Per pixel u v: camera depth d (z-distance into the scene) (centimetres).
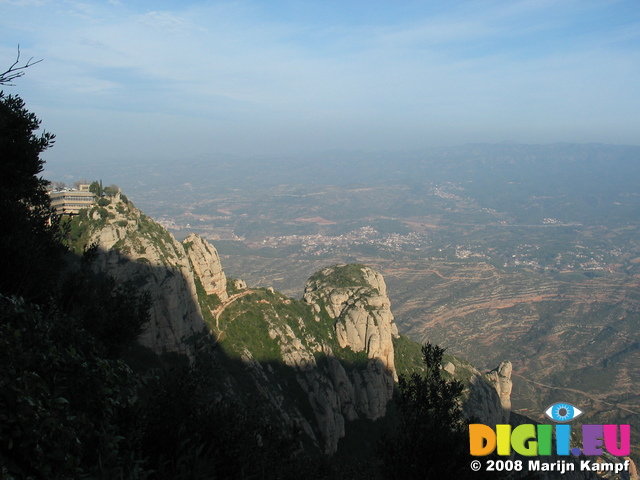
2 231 2562
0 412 1307
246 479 1850
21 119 2869
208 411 2078
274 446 2669
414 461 2402
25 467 1297
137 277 5647
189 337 6150
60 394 1593
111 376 1825
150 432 1812
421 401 2598
